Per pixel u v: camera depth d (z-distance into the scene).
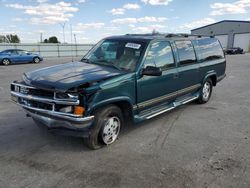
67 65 4.60
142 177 3.20
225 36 59.84
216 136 4.60
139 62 4.37
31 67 18.45
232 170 3.39
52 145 4.09
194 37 6.23
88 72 4.04
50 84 3.56
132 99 4.25
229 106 6.74
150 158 3.71
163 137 4.51
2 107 6.24
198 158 3.72
